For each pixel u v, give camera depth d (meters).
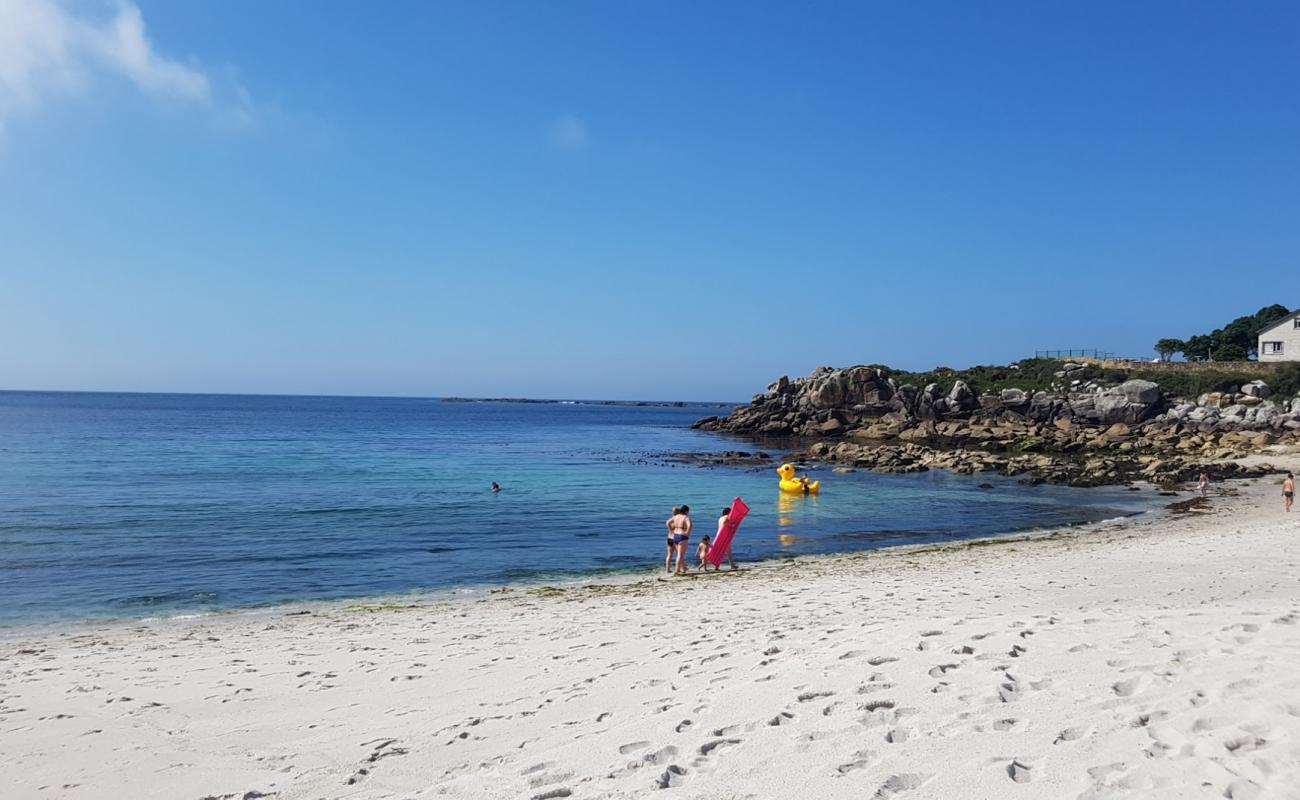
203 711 7.77
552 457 60.16
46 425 92.19
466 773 5.42
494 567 20.64
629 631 11.09
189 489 35.69
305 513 29.28
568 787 4.70
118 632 13.76
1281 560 16.31
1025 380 79.12
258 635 12.84
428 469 48.59
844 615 11.20
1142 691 5.31
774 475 47.34
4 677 9.88
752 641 8.98
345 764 5.90
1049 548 21.66
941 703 5.34
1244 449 53.06
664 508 32.53
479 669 9.04
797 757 4.67
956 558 20.06
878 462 52.41
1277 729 4.45
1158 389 68.75
